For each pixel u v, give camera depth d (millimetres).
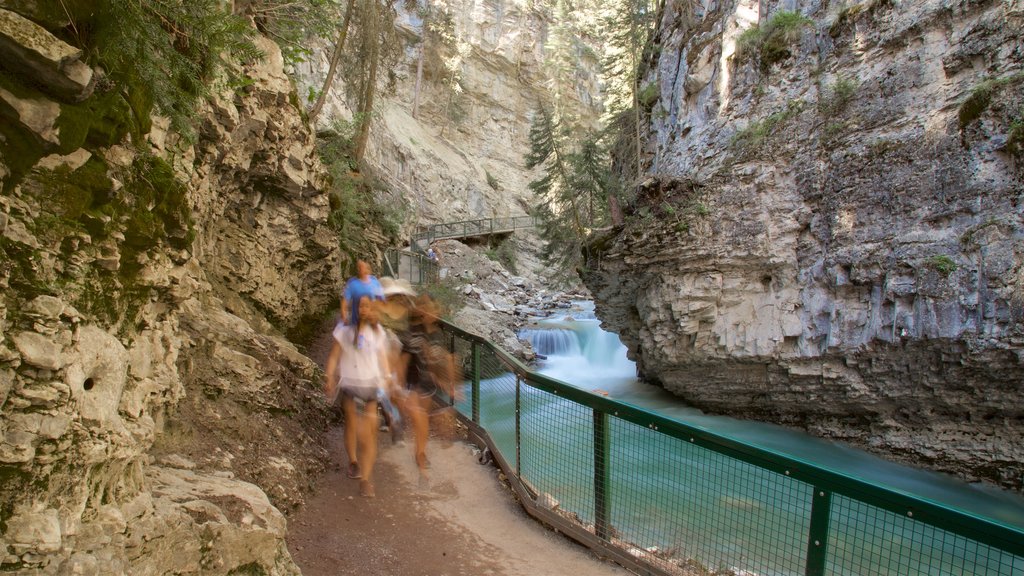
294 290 9805
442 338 7551
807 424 14688
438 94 53812
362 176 18672
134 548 2588
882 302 12312
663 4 25562
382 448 6266
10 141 2211
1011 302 10469
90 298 2633
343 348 5332
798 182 13969
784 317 13867
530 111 60000
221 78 5434
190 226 3676
